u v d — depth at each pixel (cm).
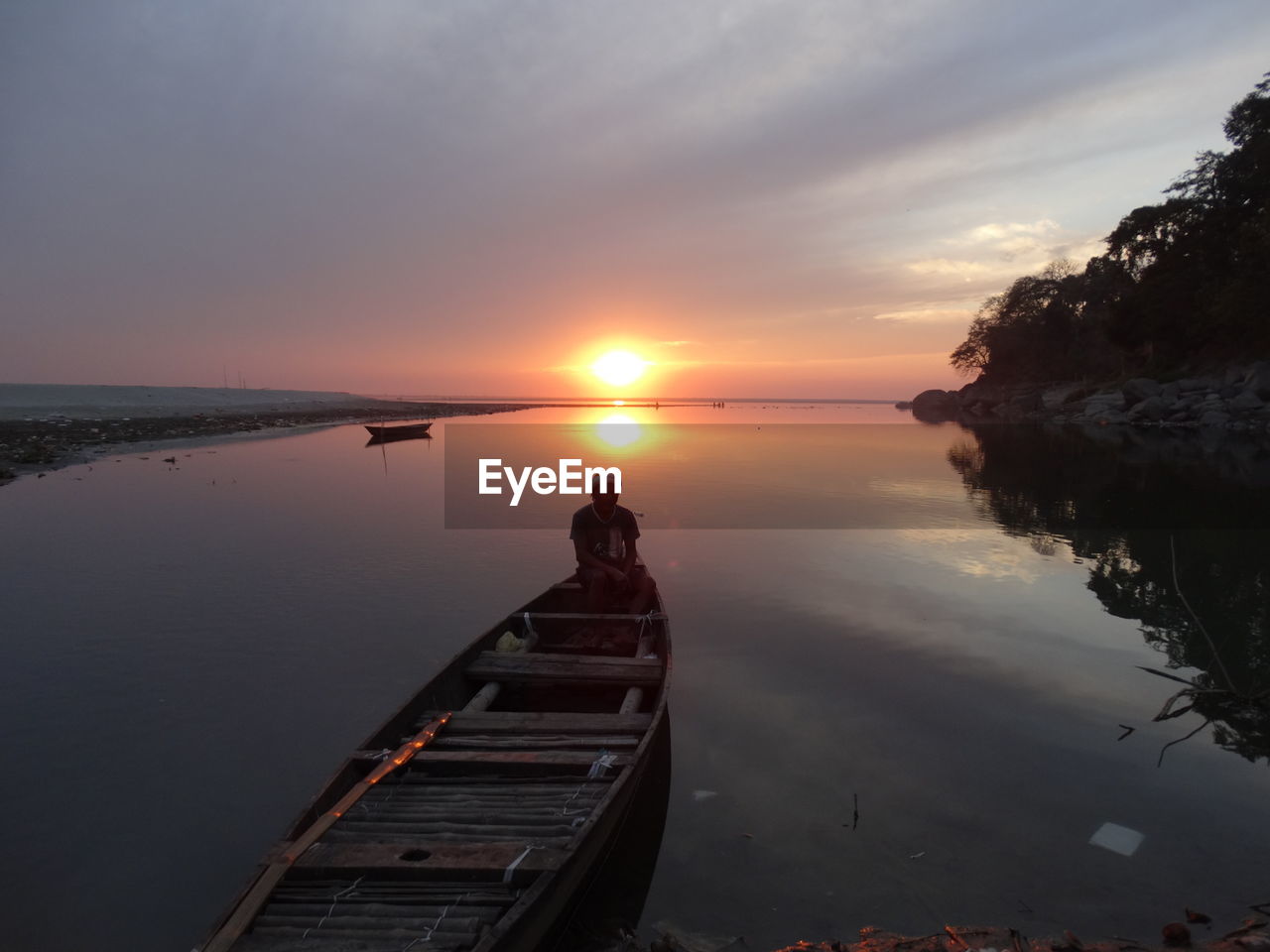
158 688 668
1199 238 4791
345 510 1670
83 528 1419
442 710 554
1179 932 349
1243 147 4606
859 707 625
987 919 371
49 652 758
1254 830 448
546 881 320
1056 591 985
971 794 490
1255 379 4066
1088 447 3206
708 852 430
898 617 873
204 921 378
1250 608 899
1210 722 596
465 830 376
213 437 3828
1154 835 443
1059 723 595
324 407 9856
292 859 342
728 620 864
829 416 8700
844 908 381
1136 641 788
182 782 509
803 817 464
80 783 507
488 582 1051
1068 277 7406
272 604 931
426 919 312
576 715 514
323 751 555
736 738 570
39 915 381
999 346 7900
